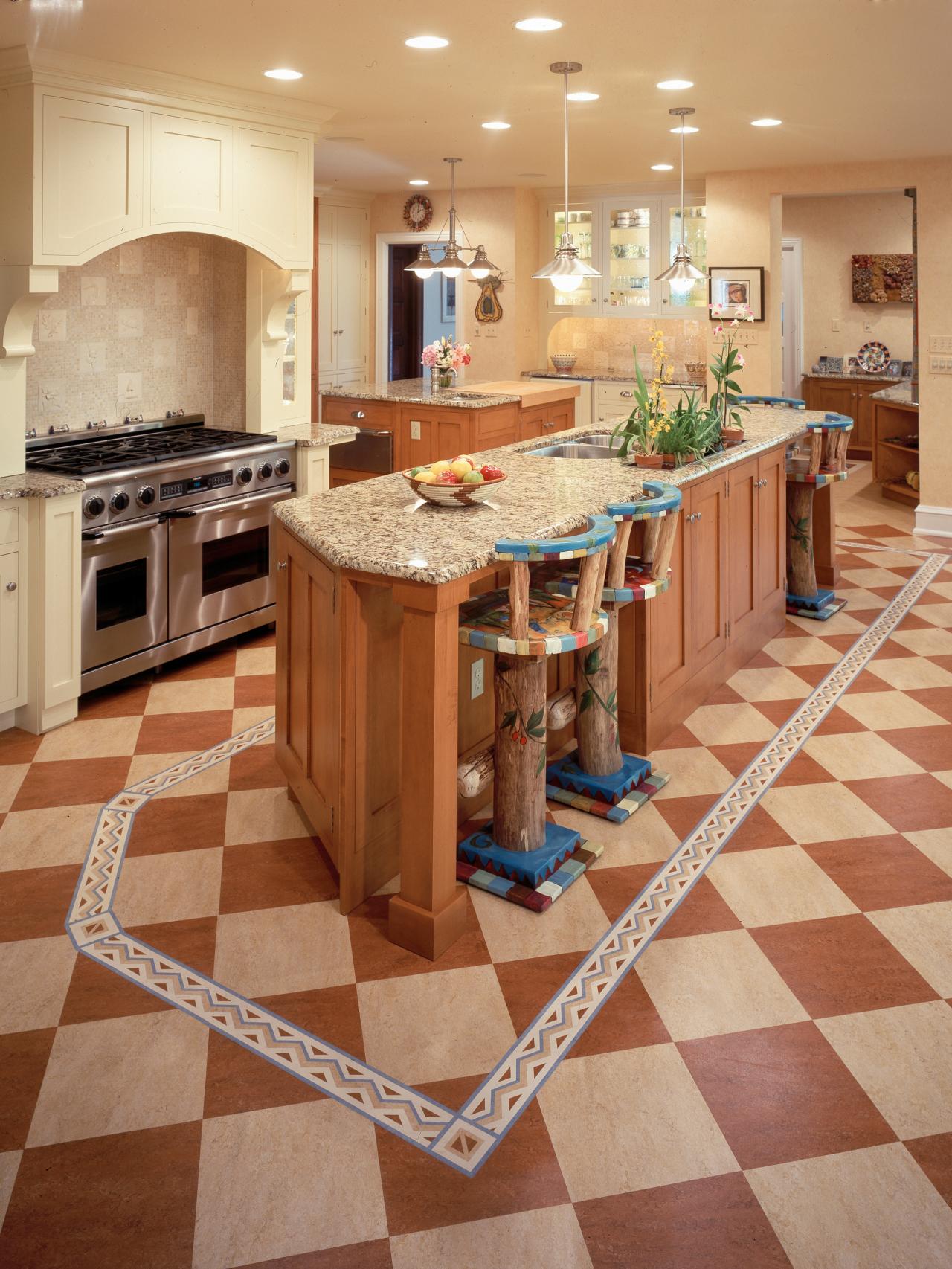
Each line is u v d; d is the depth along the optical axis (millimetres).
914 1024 2516
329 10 3527
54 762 3922
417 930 2779
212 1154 2115
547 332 9500
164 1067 2363
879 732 4250
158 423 5332
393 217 9547
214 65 4234
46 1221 1947
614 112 5461
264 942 2840
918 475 8602
